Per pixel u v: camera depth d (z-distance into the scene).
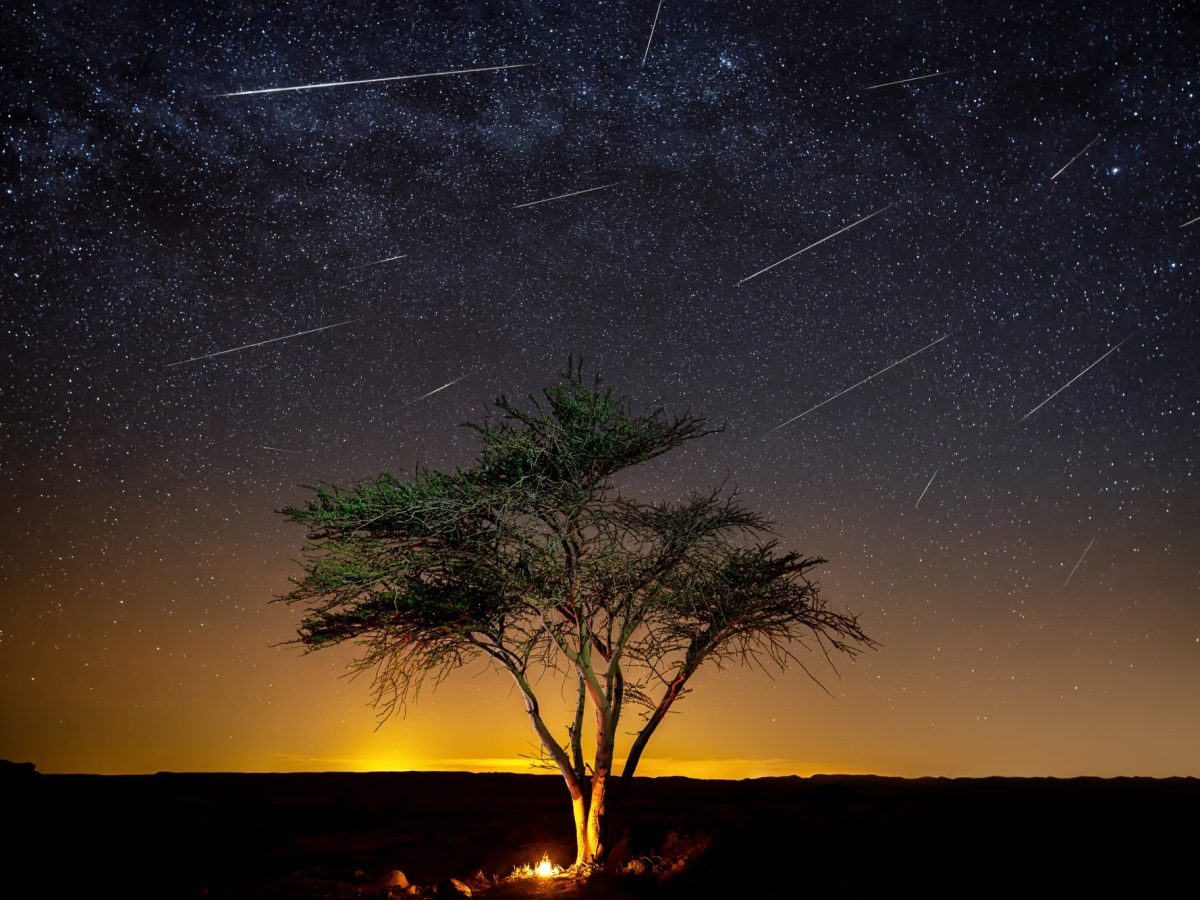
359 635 15.21
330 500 15.10
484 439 15.30
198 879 14.47
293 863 16.12
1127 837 14.50
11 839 17.09
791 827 16.84
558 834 19.66
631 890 13.16
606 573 14.73
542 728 15.09
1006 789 25.80
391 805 25.81
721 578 14.92
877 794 24.97
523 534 14.74
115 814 20.94
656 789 29.17
